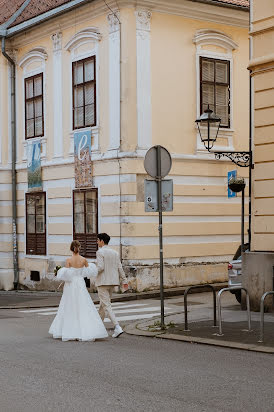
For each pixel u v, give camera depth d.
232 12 21.27
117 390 7.47
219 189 20.94
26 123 23.78
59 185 21.97
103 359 9.44
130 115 19.33
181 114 20.31
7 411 6.66
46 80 22.66
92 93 20.58
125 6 19.33
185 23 20.50
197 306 16.06
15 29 23.25
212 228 20.75
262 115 14.03
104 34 20.05
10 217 24.38
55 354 9.91
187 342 11.09
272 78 13.88
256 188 14.11
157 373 8.37
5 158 24.34
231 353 9.91
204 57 20.88
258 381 7.87
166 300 18.05
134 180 19.23
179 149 20.20
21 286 24.00
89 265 11.72
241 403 6.88
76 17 21.05
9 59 23.89
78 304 11.46
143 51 19.58
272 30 13.95
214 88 21.08
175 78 20.22
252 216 14.20
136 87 19.42
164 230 19.72
